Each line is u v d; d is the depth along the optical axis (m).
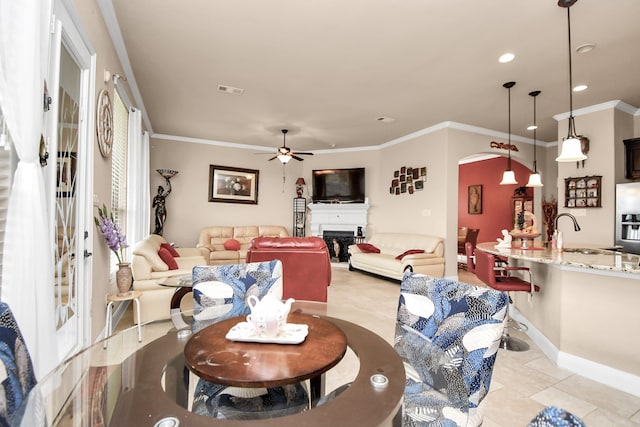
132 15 2.61
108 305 2.63
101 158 2.54
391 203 6.84
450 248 5.50
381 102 4.55
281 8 2.52
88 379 1.08
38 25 1.35
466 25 2.73
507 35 2.87
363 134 6.35
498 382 2.23
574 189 4.74
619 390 2.13
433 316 1.32
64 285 2.00
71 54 2.02
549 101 4.47
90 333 2.23
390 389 0.99
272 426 0.81
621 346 2.16
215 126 5.86
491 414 1.86
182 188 6.71
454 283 1.30
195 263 4.69
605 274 2.25
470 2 2.43
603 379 2.22
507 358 2.61
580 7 2.47
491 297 1.14
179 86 4.04
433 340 1.28
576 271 2.40
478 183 8.77
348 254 7.32
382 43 3.02
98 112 2.42
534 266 3.03
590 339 2.31
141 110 4.76
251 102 4.59
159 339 1.39
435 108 4.80
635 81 3.79
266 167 7.58
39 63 1.35
